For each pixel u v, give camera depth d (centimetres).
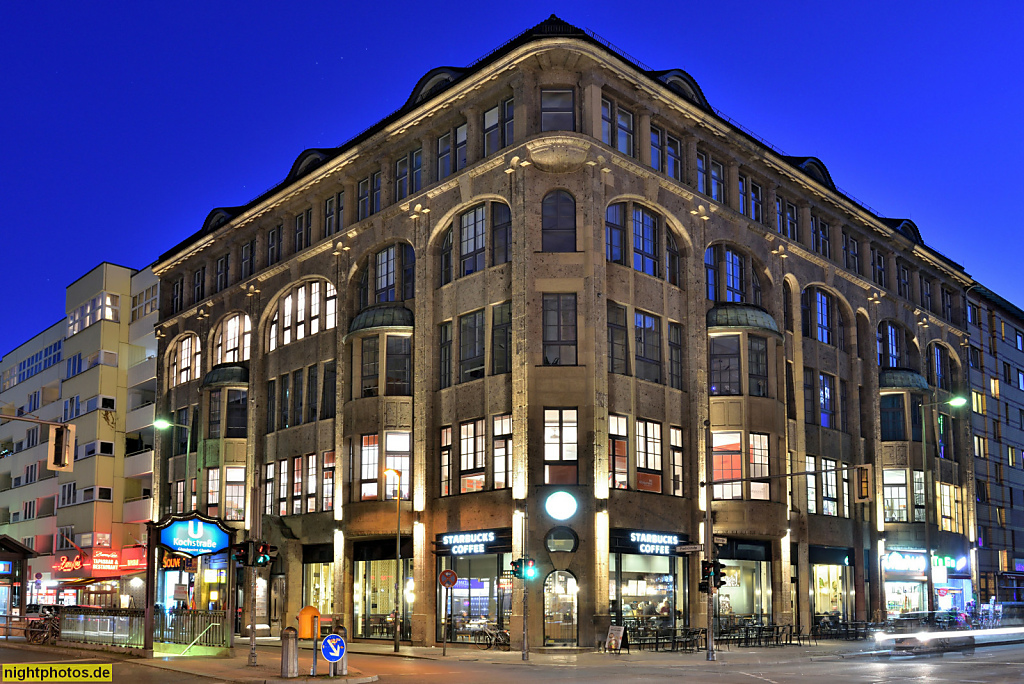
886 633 4172
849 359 5438
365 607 4569
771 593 4519
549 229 4000
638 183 4228
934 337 6288
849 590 5153
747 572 4459
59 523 7312
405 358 4494
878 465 5428
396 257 4641
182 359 6316
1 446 9000
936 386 6244
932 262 6341
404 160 4725
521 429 3828
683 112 4462
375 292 4769
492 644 3791
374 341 4544
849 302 5456
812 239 5300
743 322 4428
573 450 3847
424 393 4316
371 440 4506
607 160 4059
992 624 5491
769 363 4497
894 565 5359
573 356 3912
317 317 5150
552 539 3762
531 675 2641
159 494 6188
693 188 4497
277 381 5378
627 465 4000
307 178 5162
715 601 4259
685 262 4450
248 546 3150
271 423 5397
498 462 3997
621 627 3634
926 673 2688
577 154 3947
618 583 3884
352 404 4556
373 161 4816
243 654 3306
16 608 7725
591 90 4047
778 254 4934
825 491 5050
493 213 4181
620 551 3872
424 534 4197
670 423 4238
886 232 5803
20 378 8788
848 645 4125
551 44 3956
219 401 5656
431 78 4644
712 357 4478
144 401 7294
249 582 5166
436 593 4188
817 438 5031
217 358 5950
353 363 4584
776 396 4478
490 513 3959
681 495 4250
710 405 4403
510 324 4044
